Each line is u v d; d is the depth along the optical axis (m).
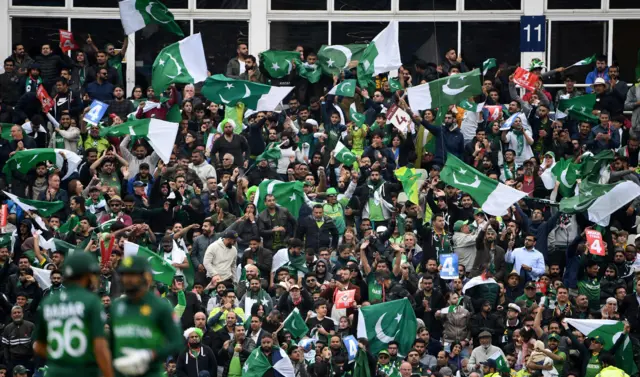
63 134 96.56
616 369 75.56
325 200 89.62
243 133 98.19
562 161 93.88
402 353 77.00
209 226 84.38
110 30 114.12
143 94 113.50
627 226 93.69
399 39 114.88
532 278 84.88
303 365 74.88
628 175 93.31
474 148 97.25
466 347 79.06
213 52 114.75
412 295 81.56
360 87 101.62
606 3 115.38
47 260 82.31
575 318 82.06
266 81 106.25
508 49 114.69
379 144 94.25
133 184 89.44
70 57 111.25
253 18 114.69
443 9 115.31
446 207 88.38
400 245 84.81
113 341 41.53
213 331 76.81
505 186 85.44
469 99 100.25
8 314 79.81
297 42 114.75
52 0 113.62
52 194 89.19
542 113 99.00
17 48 104.81
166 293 78.88
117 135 92.50
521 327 79.19
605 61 107.25
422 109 96.62
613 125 101.25
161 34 113.81
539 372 76.00
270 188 88.44
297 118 100.75
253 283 78.12
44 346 40.19
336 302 78.00
